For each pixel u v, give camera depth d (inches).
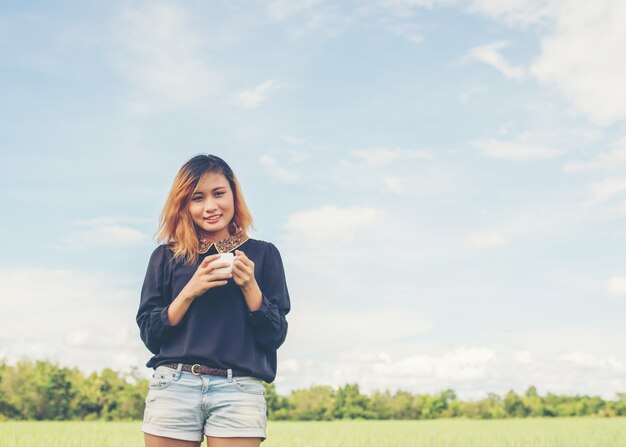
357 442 604.7
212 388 140.9
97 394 2511.1
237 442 140.6
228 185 150.6
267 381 150.6
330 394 2753.4
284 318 152.7
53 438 615.8
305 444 576.1
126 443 565.0
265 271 153.7
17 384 2486.5
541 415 2768.2
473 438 689.6
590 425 1270.9
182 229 148.6
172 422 140.9
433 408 2810.0
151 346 145.7
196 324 143.0
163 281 152.1
